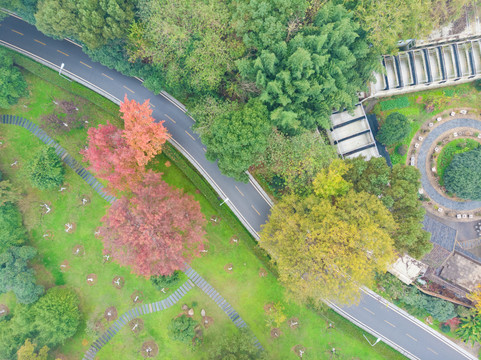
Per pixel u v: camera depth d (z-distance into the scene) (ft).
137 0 158.20
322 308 189.47
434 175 206.49
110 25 155.12
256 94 170.19
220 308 192.65
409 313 191.83
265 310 192.13
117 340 190.90
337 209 154.51
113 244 153.07
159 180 163.63
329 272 144.66
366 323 194.29
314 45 152.35
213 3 152.15
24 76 195.00
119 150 154.81
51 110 196.03
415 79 198.29
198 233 163.32
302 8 149.79
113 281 192.95
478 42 195.21
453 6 169.58
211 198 190.80
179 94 186.39
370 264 149.69
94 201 195.72
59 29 158.92
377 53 170.91
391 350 191.21
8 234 182.19
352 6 164.55
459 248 199.72
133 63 181.16
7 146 196.24
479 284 177.68
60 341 183.93
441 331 192.13
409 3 152.56
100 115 196.95
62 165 194.18
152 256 148.97
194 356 190.49
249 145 154.71
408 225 153.89
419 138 207.62
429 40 191.72
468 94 206.18
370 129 197.77
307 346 191.31
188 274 193.67
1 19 177.88
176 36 152.35
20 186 193.06
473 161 190.39
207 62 160.25
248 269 193.67
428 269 190.60
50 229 193.98
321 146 167.43
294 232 152.56
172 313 192.44
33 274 185.78
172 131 198.59
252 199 195.62
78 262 193.88
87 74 199.00
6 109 196.24
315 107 170.81
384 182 158.61
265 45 153.79
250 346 170.71
